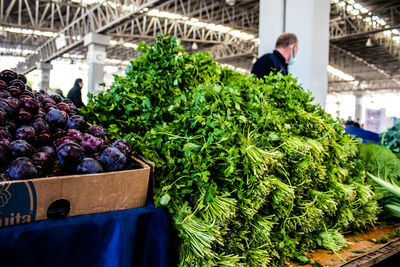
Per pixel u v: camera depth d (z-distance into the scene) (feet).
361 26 53.93
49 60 70.44
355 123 20.08
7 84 5.42
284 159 5.67
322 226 6.40
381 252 6.13
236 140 5.13
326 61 14.69
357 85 97.81
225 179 4.69
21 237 3.27
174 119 5.80
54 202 3.58
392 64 82.33
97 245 3.72
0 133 4.04
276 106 6.63
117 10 41.93
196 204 4.51
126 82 6.64
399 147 10.86
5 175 3.52
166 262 4.13
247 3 49.47
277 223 5.40
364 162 8.34
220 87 5.55
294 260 5.71
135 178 4.07
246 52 69.46
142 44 7.07
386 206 8.11
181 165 4.69
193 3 49.08
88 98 7.06
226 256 4.58
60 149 3.85
